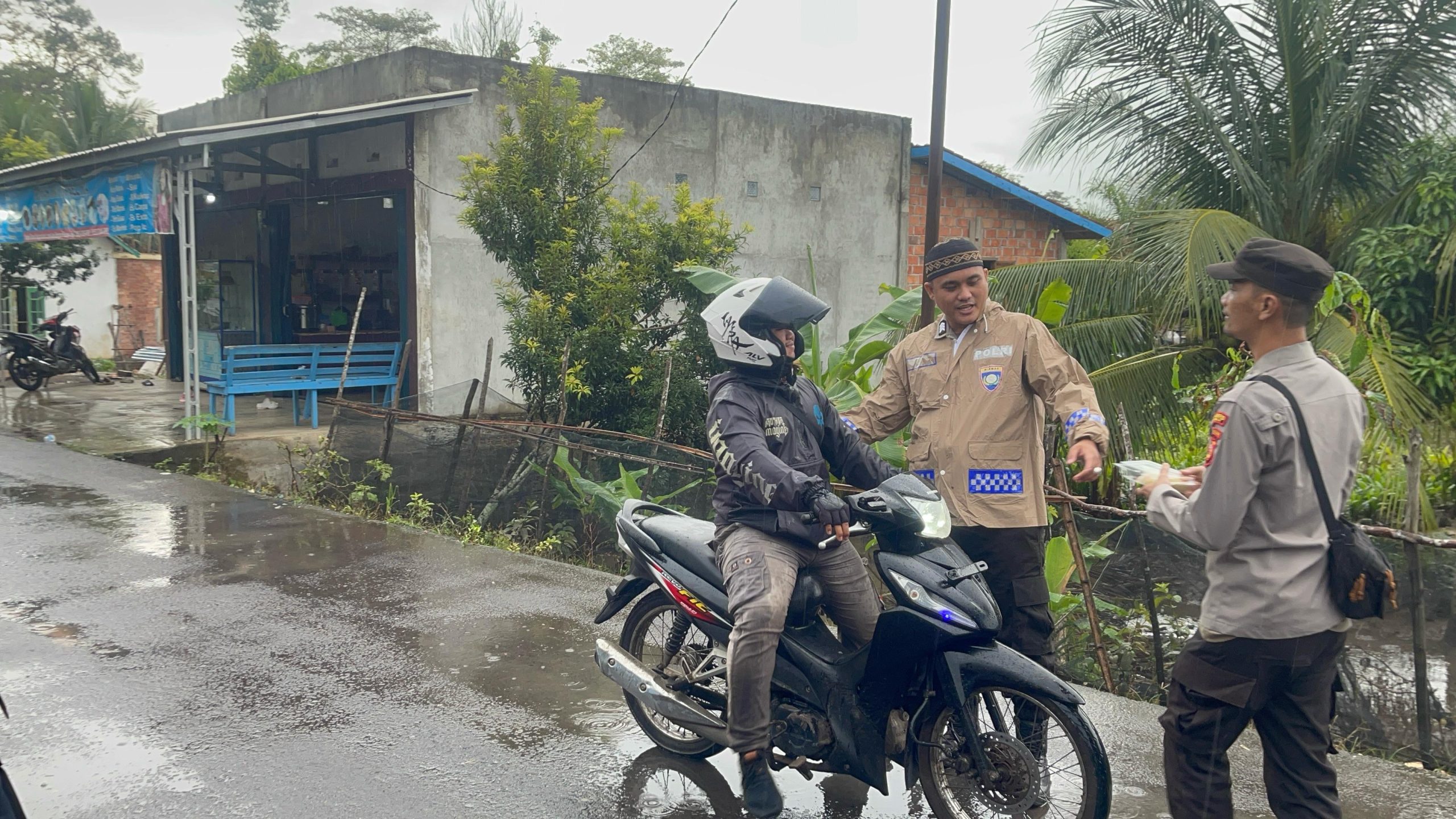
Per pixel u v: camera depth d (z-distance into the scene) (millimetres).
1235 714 2592
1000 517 3611
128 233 12609
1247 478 2438
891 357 3965
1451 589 4203
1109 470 7359
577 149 11008
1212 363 9172
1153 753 3943
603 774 3801
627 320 10523
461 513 8562
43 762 3846
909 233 17391
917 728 3285
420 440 8938
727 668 3480
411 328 13211
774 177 15750
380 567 6555
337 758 3910
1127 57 11055
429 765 3855
